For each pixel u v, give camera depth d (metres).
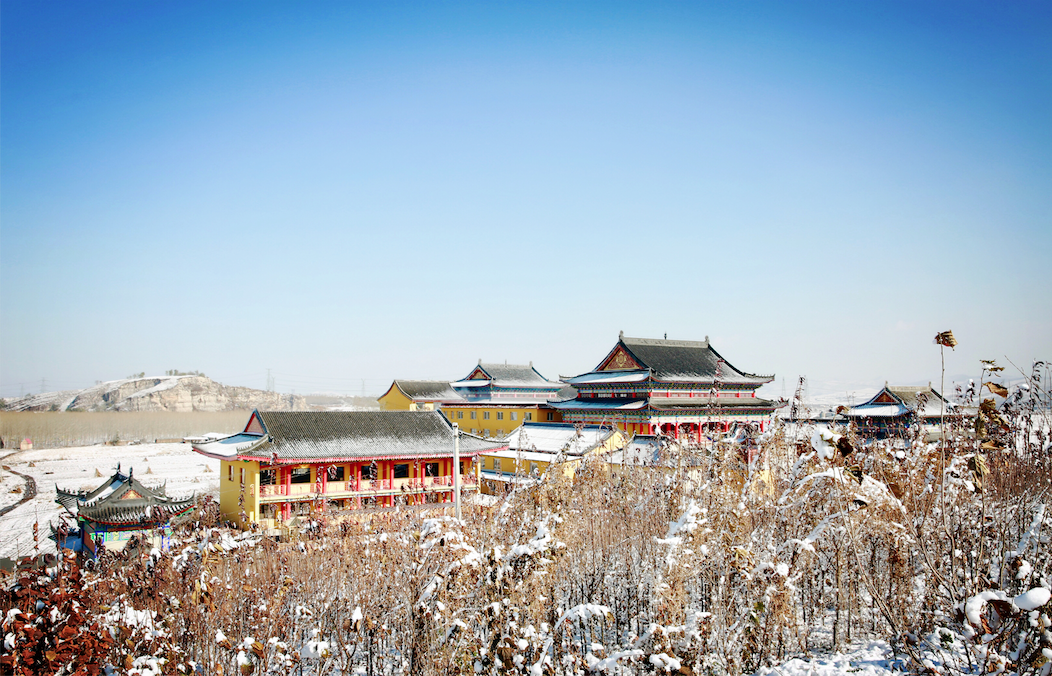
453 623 17.56
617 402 65.00
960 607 11.89
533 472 30.30
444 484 52.09
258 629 23.03
